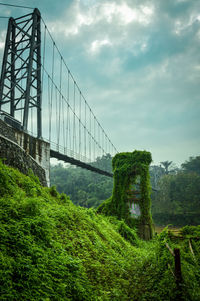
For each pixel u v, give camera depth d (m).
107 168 94.56
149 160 23.67
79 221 8.41
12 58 26.91
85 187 96.31
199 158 94.69
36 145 21.16
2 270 3.30
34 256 4.10
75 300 4.14
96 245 7.54
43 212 6.10
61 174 124.12
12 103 24.77
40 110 26.11
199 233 10.49
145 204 21.78
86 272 5.50
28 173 10.23
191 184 66.88
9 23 27.48
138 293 5.26
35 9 27.28
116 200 22.83
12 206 5.26
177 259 5.00
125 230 16.91
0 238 3.95
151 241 19.06
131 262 8.63
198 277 5.95
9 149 8.85
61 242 5.77
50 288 3.69
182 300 4.42
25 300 3.17
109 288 5.38
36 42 27.73
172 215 63.50
